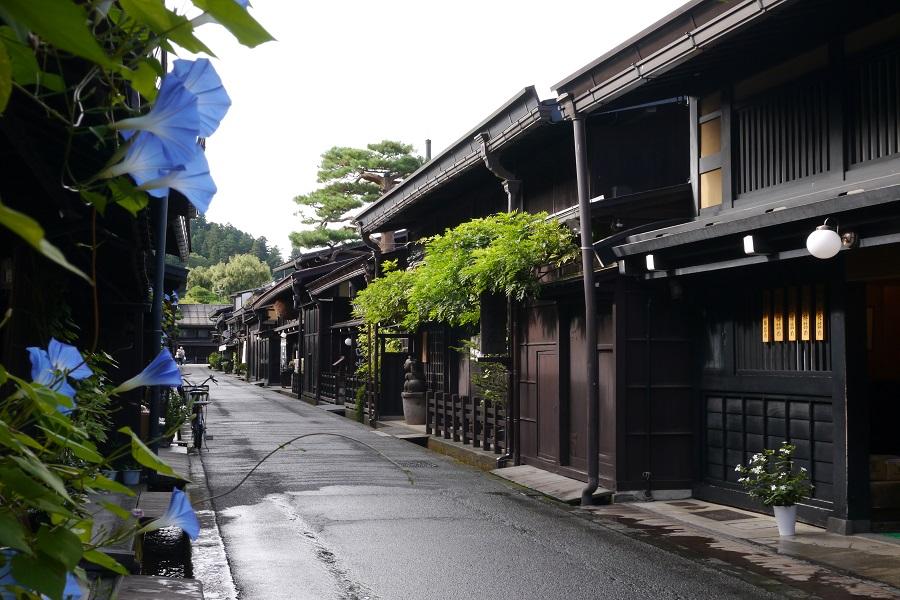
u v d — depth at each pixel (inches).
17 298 226.1
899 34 288.5
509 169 569.6
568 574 271.7
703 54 340.5
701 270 349.4
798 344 346.9
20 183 171.6
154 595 207.0
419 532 335.3
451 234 560.1
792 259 334.3
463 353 709.3
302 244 1525.6
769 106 350.0
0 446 35.0
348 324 1016.9
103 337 396.5
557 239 469.4
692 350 412.8
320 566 278.7
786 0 275.4
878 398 388.8
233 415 943.7
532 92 456.8
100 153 140.3
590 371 402.6
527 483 460.1
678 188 404.5
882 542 306.2
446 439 652.7
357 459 566.6
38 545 32.7
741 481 334.6
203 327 3351.4
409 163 1497.3
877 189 252.2
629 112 454.9
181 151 33.9
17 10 26.9
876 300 391.5
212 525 342.3
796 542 310.0
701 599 243.6
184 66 35.4
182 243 586.6
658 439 409.7
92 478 39.1
